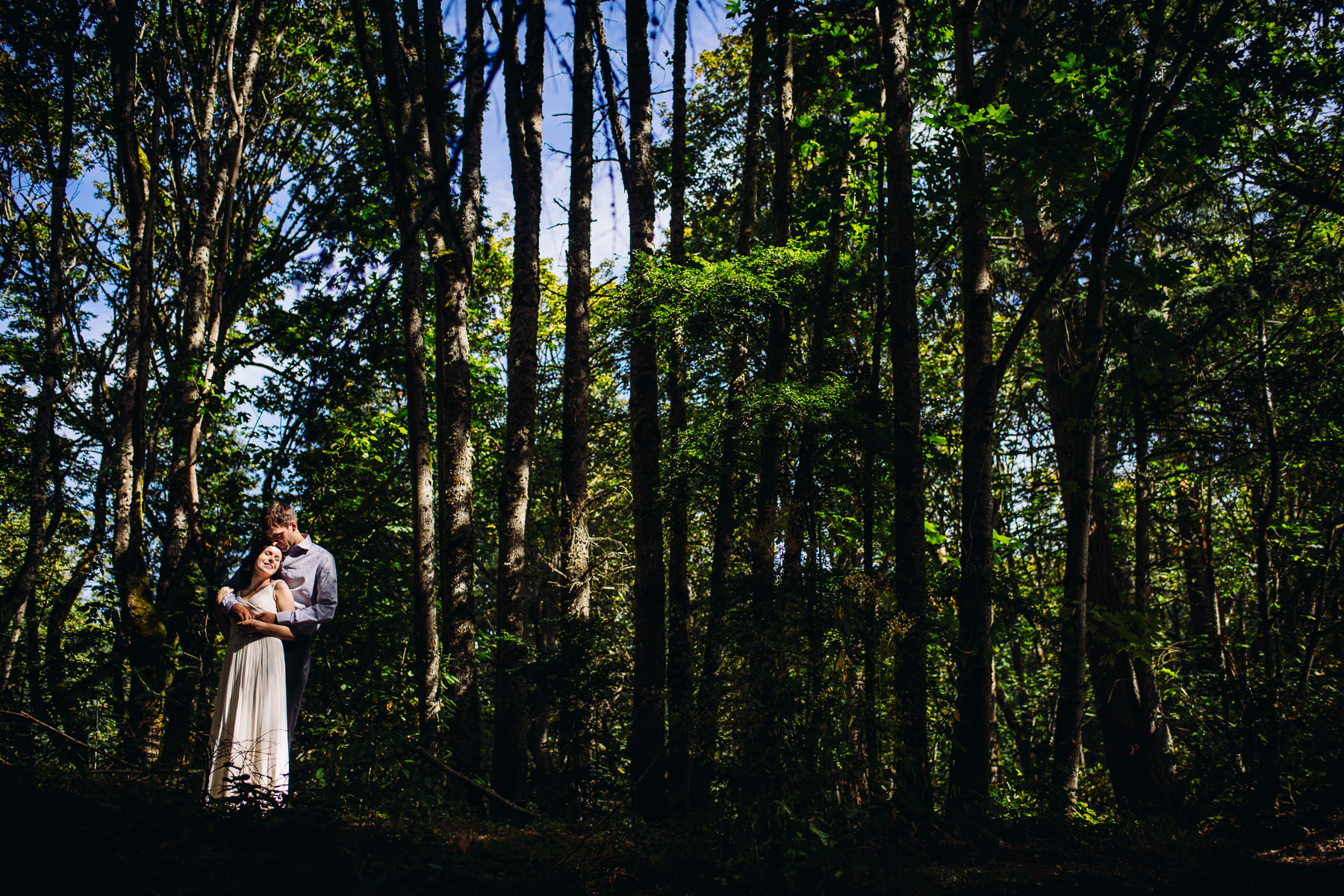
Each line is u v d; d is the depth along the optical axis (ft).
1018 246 42.70
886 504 28.89
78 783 12.29
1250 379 36.63
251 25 39.99
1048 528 57.26
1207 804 27.30
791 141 30.25
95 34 37.96
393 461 41.65
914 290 24.90
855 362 27.35
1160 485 51.26
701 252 42.06
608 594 51.11
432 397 42.16
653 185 28.43
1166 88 27.37
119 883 8.00
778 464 24.52
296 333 34.27
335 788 12.89
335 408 36.99
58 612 38.40
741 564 24.03
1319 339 39.37
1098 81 28.02
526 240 30.37
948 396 54.65
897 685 19.11
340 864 9.80
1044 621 26.43
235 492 34.04
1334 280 39.63
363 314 31.22
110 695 24.27
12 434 49.52
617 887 11.71
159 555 34.01
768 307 27.02
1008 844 18.70
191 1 41.75
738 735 13.52
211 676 26.84
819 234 32.45
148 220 34.19
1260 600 35.32
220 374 35.96
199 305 35.81
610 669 26.86
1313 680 32.55
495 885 11.02
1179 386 37.06
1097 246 26.78
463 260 29.09
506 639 28.76
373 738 17.40
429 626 25.94
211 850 9.75
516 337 30.35
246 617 14.11
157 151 35.29
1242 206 42.52
